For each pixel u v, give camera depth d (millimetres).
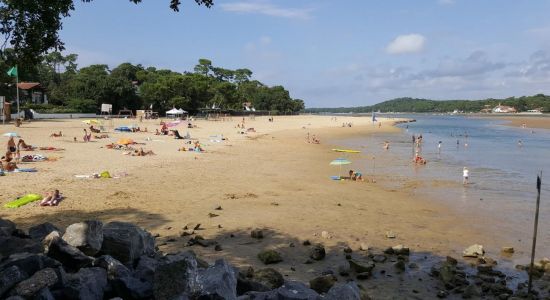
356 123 138000
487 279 11711
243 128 85062
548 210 21141
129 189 22250
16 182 22578
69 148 38781
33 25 10172
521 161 43000
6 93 73188
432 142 68562
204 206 19266
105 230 8219
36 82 99312
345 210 19719
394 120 173625
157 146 45031
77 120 77875
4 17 9969
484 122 169000
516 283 11727
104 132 56781
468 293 10523
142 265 7715
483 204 22438
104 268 7133
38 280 5918
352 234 15742
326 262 12602
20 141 36031
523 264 13242
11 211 16984
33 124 63344
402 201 22812
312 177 30094
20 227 14734
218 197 21438
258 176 29219
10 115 64938
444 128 119000
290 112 199875
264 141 61250
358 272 11617
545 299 10492
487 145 62875
